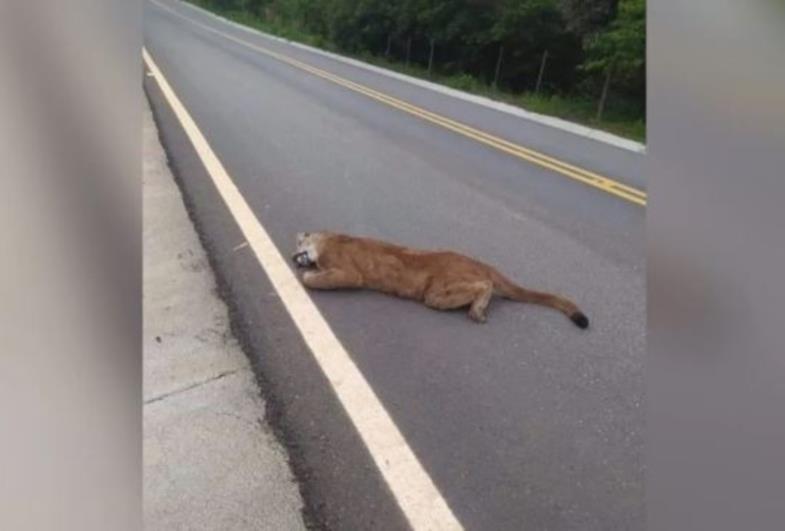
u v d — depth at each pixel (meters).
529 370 2.41
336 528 1.55
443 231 3.98
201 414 1.94
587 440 1.99
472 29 13.44
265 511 1.57
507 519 1.64
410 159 5.91
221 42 17.56
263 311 2.70
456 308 2.87
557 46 11.89
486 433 2.00
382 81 12.15
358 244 3.03
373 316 2.77
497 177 5.41
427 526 1.59
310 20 22.27
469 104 9.71
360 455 1.83
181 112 7.02
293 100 8.95
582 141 7.17
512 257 3.61
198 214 3.79
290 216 3.94
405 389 2.21
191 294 2.78
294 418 1.97
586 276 3.38
